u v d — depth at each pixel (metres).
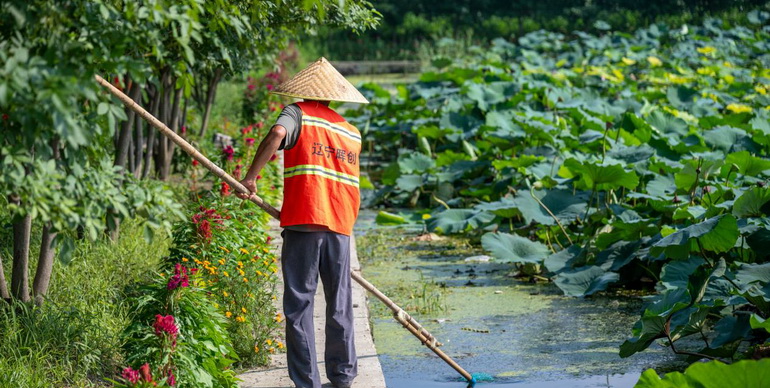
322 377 5.21
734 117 13.19
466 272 8.89
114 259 6.79
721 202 7.86
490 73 19.12
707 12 37.47
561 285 7.82
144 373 3.93
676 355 6.21
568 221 8.95
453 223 9.48
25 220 5.45
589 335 6.72
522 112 13.05
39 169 3.29
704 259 6.88
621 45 29.38
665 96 17.25
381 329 6.95
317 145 4.73
